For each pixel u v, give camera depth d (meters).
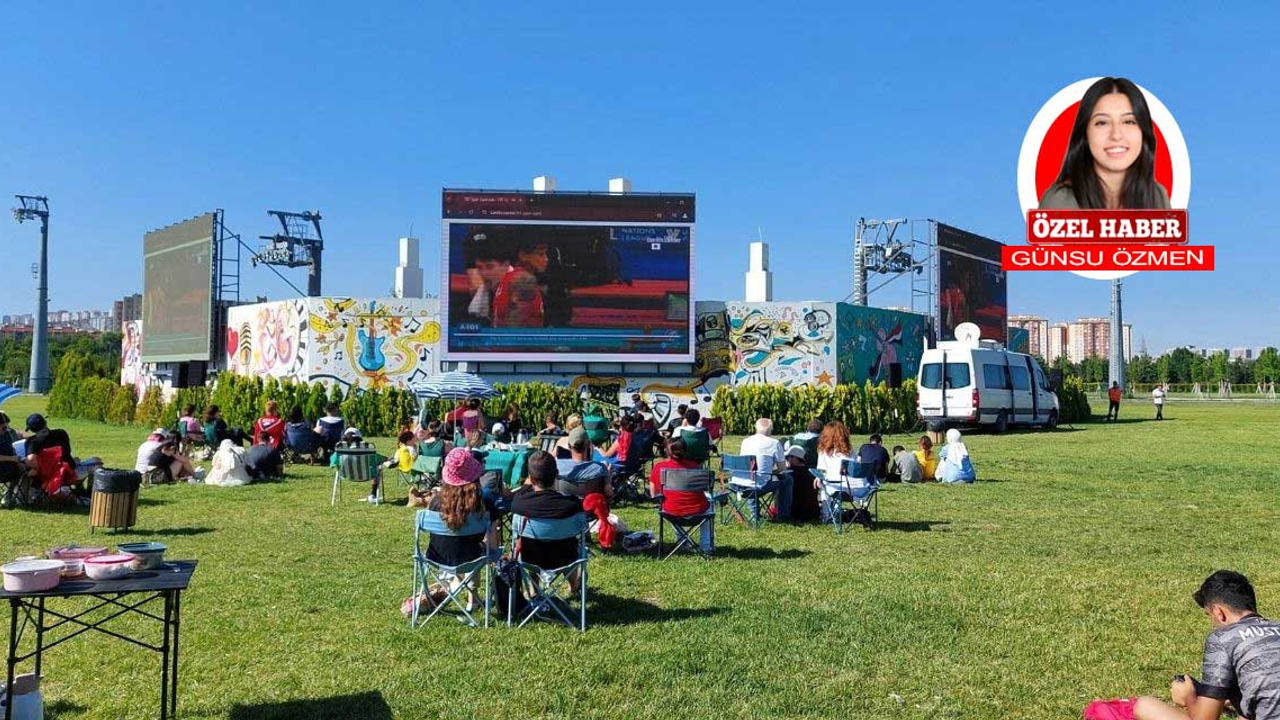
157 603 7.71
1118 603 7.73
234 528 11.66
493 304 30.19
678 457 10.20
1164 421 39.00
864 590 8.20
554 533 7.12
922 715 5.30
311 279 43.25
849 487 11.70
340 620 7.23
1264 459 20.95
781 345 32.06
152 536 11.05
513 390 29.83
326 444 20.34
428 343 30.61
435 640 6.67
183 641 6.64
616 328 30.67
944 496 14.77
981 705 5.45
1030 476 17.62
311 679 5.85
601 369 31.08
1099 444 25.70
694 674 5.96
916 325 37.28
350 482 16.58
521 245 30.31
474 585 7.46
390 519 12.47
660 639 6.70
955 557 9.80
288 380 29.36
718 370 31.61
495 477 10.02
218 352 35.16
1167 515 12.81
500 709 5.36
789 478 12.32
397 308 30.50
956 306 40.16
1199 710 4.25
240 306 34.06
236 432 20.47
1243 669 4.15
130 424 39.03
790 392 31.39
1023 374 33.16
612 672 5.97
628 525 12.08
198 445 20.92
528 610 7.38
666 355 30.73
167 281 38.28
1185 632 6.89
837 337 32.47
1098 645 6.57
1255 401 67.88
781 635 6.79
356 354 30.23
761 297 34.50
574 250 30.53
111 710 5.30
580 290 30.55
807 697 5.55
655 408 31.22
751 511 12.46
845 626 7.03
